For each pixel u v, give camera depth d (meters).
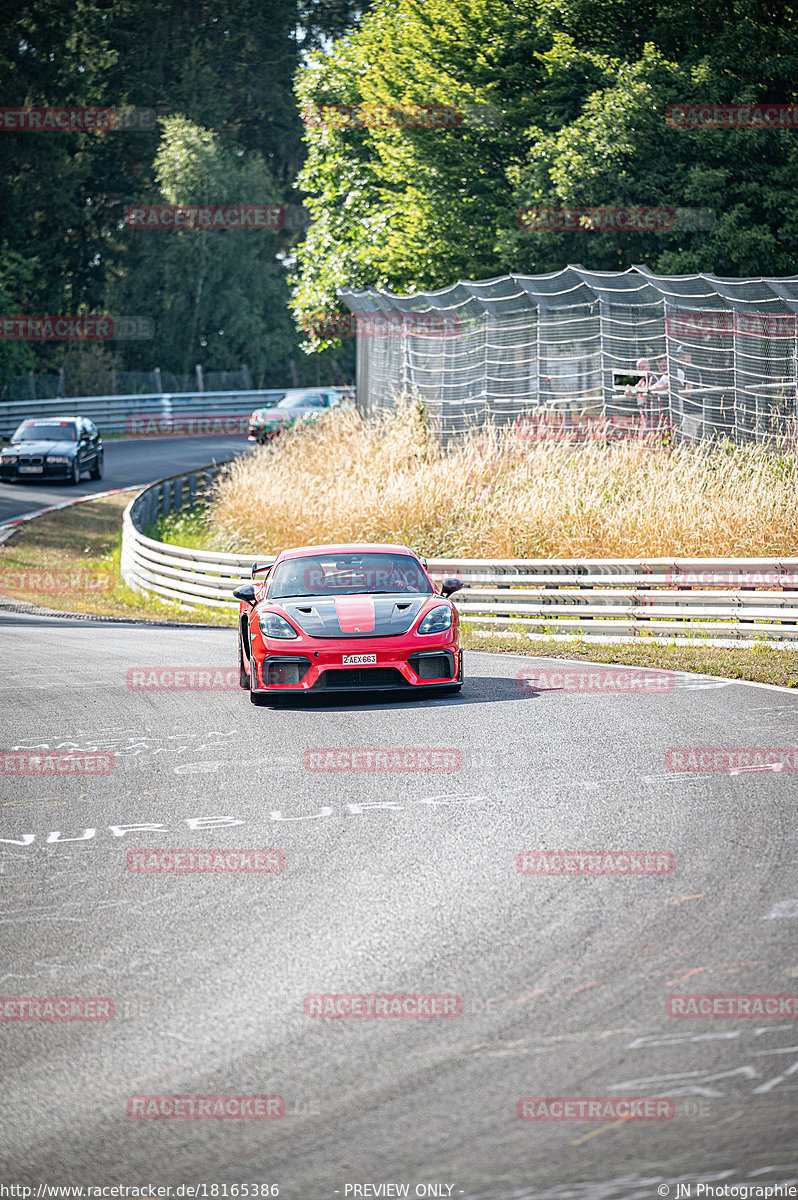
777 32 75.12
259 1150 9.68
